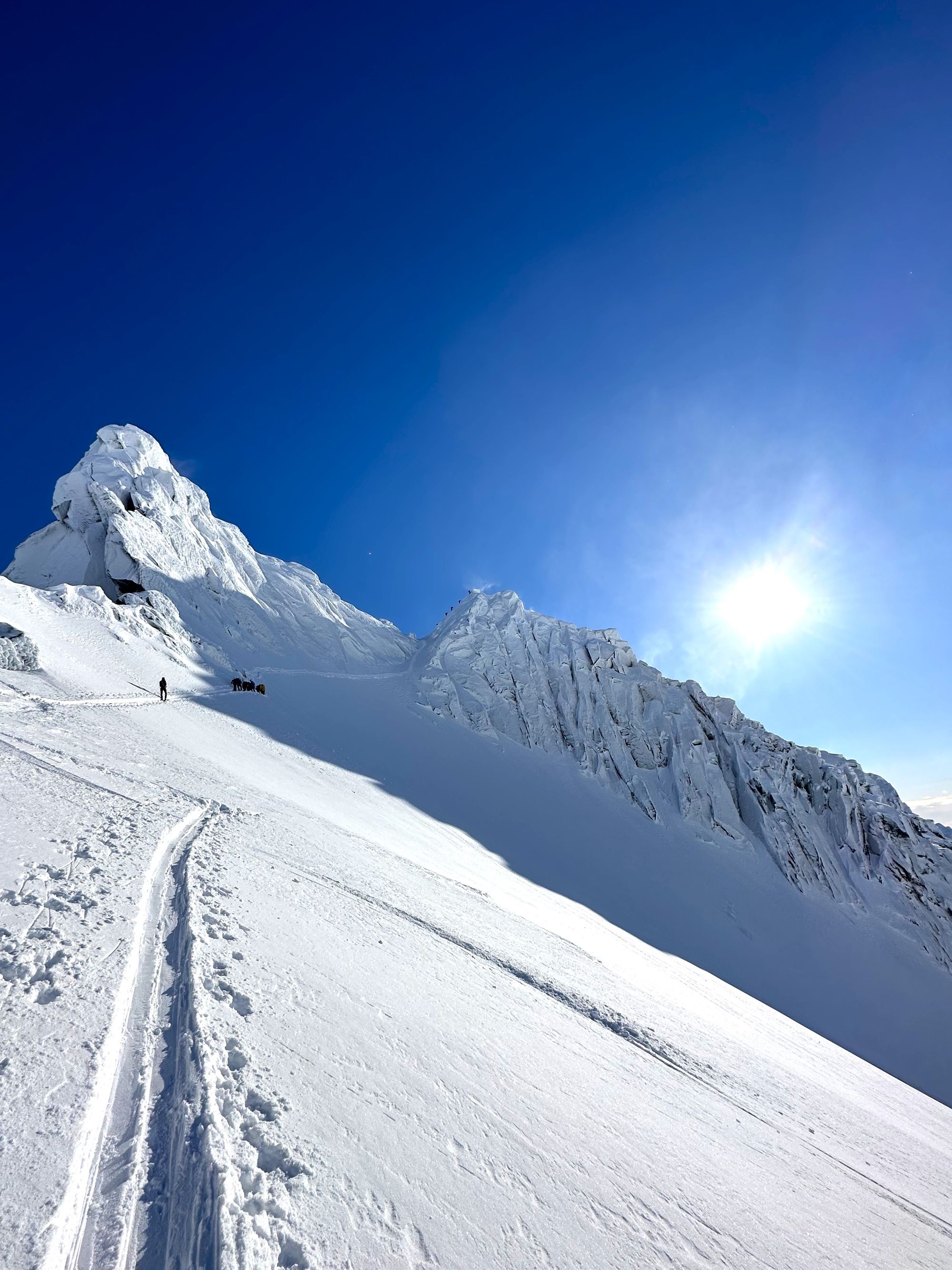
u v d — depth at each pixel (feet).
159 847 33.86
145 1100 15.31
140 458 250.37
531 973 40.11
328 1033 20.85
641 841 196.85
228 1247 11.47
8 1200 11.44
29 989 17.58
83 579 208.03
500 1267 14.53
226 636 211.61
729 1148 27.91
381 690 232.32
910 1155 42.24
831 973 169.58
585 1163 20.53
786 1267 20.40
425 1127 18.43
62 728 59.31
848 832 250.37
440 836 107.34
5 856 25.71
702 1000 71.15
